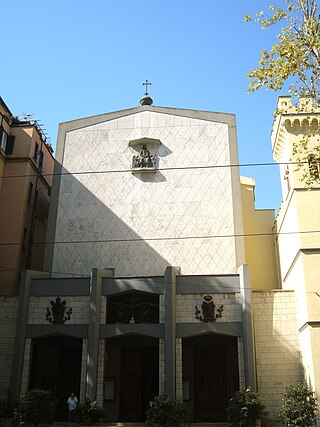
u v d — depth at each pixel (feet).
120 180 116.26
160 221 111.96
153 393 102.94
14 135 125.80
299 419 82.07
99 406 88.89
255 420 84.07
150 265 108.58
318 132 85.51
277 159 117.80
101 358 93.91
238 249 107.86
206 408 99.55
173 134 119.34
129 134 120.37
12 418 90.27
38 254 126.52
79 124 122.72
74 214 114.52
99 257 110.32
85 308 98.73
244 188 131.34
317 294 89.86
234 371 101.86
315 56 70.23
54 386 104.17
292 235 100.32
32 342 98.37
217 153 116.67
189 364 102.53
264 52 71.46
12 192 119.75
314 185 96.63
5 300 103.24
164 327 94.17
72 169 118.73
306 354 90.79
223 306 96.58
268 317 99.09
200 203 112.47
